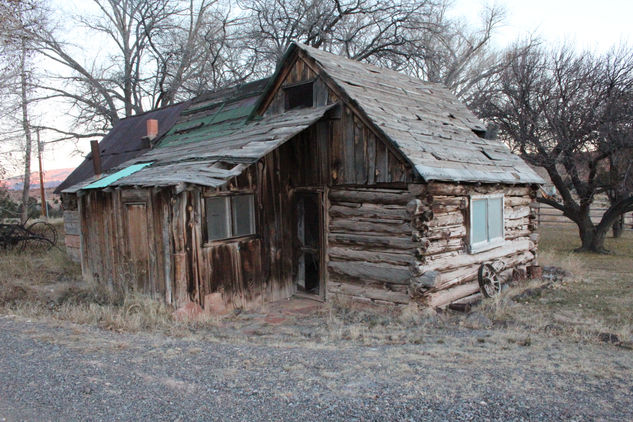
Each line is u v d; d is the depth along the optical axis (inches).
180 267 292.5
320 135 349.7
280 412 142.3
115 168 431.2
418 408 144.2
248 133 365.4
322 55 384.8
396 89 414.0
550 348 221.0
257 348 220.4
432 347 223.3
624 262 531.2
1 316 275.4
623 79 578.2
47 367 181.9
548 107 612.1
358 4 999.6
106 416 140.0
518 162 425.4
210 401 150.6
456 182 311.7
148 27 1151.6
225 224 321.7
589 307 317.1
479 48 1107.3
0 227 578.9
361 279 327.6
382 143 311.1
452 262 320.2
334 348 222.1
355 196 329.1
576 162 599.2
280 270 358.0
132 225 327.3
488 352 213.2
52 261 486.0
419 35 1058.7
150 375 175.0
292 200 366.9
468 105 797.2
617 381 172.7
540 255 539.2
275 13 1096.2
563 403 149.6
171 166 337.1
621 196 590.2
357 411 142.3
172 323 275.3
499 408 144.5
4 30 568.7
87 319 274.5
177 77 1151.6
